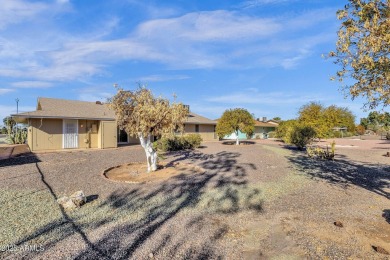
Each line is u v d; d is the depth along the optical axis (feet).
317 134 69.26
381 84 16.25
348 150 70.64
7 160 43.27
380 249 12.75
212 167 37.58
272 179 29.76
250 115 86.58
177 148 65.26
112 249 12.71
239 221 16.74
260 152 60.70
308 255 12.43
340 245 13.51
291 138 68.44
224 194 23.00
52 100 74.43
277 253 12.62
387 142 106.73
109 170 34.99
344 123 100.83
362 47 15.75
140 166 38.40
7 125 75.82
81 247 12.87
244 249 12.98
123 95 32.07
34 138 57.47
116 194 22.67
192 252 12.58
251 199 21.59
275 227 15.81
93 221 16.37
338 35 16.87
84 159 45.21
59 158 46.29
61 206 19.10
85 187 24.98
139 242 13.52
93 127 67.31
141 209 18.81
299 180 29.55
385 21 14.93
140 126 31.53
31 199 20.77
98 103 84.99
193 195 22.58
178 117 32.73
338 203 20.88
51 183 26.45
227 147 75.72
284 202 20.94
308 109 74.74
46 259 11.71
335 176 32.40
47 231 14.75
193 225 15.94
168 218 17.08
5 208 18.54
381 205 20.52
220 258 12.09
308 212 18.60
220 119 88.84
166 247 13.03
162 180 28.32
